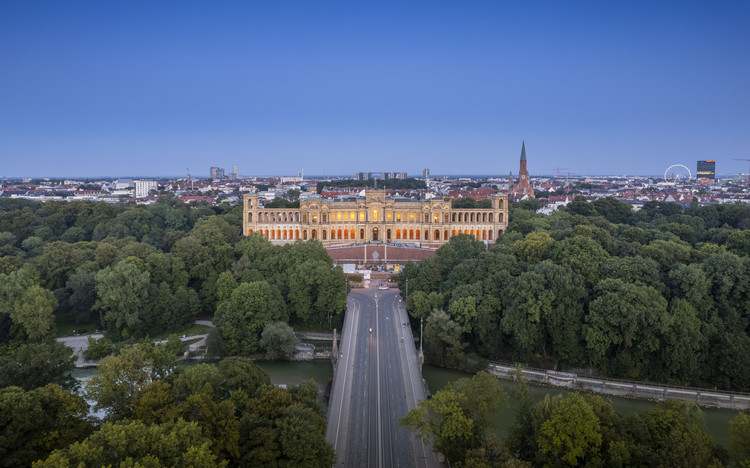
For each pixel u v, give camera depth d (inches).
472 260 7101.4
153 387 3715.6
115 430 2952.8
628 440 3344.0
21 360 4288.9
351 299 7716.5
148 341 6043.3
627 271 6215.6
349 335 6235.2
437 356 6097.4
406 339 6122.1
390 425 4370.1
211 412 3467.0
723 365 5398.6
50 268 7431.1
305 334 7047.2
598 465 3287.4
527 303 5831.7
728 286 5821.9
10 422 3171.8
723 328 5689.0
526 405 3887.8
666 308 5782.5
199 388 3784.5
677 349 5423.2
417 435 3873.0
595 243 7130.9
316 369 6053.2
